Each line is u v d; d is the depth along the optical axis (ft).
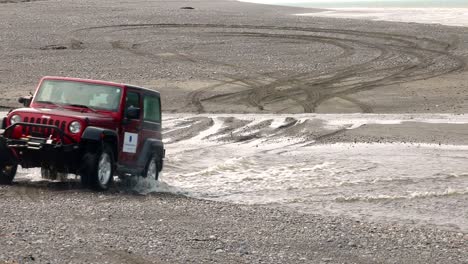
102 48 234.17
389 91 192.03
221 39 255.70
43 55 219.82
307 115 148.36
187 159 78.28
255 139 103.24
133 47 238.27
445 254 36.17
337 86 197.16
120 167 53.16
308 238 37.91
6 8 314.96
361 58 230.68
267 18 304.50
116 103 53.16
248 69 214.07
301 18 307.58
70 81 53.98
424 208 53.11
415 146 92.48
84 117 50.47
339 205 53.52
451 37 265.54
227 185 61.05
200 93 183.83
